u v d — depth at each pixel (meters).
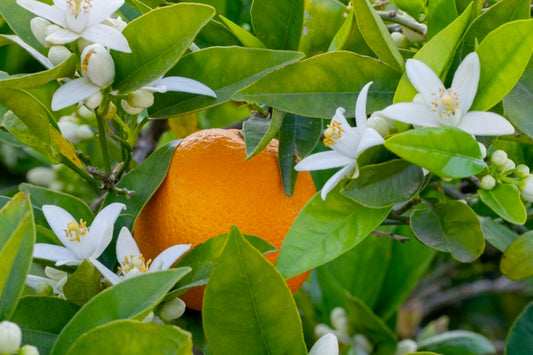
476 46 0.55
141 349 0.47
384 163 0.55
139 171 0.58
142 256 0.54
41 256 0.53
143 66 0.55
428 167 0.52
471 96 0.54
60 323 0.52
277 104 0.56
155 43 0.55
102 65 0.54
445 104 0.53
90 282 0.52
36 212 0.58
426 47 0.54
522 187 0.56
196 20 0.54
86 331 0.49
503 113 0.56
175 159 0.57
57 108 0.53
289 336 0.51
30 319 0.52
